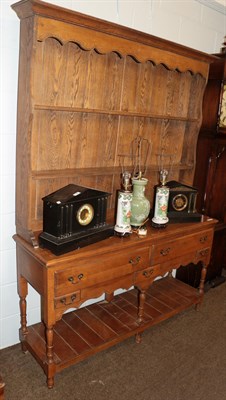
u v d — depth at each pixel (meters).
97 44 1.75
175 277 3.05
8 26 1.71
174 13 2.45
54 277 1.66
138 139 2.31
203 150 2.83
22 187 1.79
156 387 1.86
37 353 1.88
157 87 2.30
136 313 2.32
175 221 2.32
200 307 2.66
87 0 1.96
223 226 2.91
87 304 2.44
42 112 1.83
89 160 2.11
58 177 1.84
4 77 1.75
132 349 2.16
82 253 1.71
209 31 2.75
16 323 2.12
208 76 2.64
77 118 1.98
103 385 1.86
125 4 2.14
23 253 1.85
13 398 1.74
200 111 2.47
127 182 2.00
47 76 1.80
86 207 1.81
